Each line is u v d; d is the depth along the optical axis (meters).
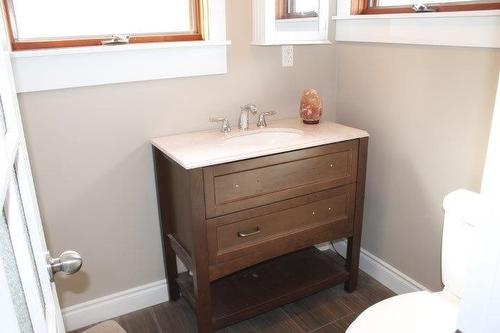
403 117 1.91
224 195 1.61
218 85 1.96
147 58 1.75
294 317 1.98
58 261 0.90
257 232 1.72
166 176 1.82
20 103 1.59
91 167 1.78
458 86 1.65
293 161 1.72
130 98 1.78
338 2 2.11
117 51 1.68
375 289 2.16
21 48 1.59
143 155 1.87
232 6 1.90
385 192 2.09
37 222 0.86
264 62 2.05
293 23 1.96
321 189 1.83
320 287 1.99
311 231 1.87
